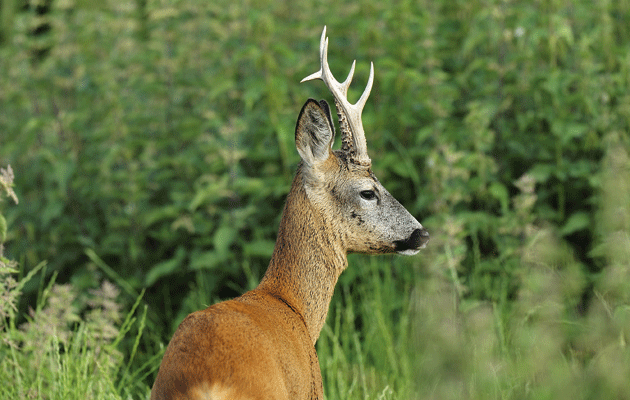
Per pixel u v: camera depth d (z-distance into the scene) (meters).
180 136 11.99
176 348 4.96
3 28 16.52
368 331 10.03
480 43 12.12
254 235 11.05
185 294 11.36
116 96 11.61
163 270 10.62
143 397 9.16
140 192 11.29
